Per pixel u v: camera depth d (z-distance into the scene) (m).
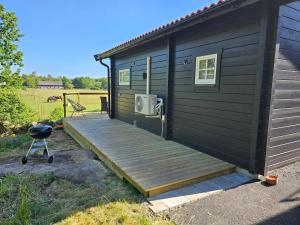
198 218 2.01
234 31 3.13
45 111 11.01
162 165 3.18
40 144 4.14
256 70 2.78
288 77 2.92
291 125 3.15
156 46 5.21
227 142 3.34
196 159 3.46
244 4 2.58
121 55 7.18
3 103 7.92
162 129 5.00
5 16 7.93
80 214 2.09
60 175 3.03
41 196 2.47
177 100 4.50
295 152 3.32
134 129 5.94
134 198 2.41
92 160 3.80
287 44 2.82
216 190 2.57
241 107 3.07
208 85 3.67
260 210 2.13
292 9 2.81
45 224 1.94
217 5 2.75
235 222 1.95
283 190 2.53
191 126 4.12
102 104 9.98
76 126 6.31
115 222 1.96
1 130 7.51
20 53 8.36
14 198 2.44
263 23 2.59
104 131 5.64
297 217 2.01
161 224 1.93
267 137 2.74
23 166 3.58
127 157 3.53
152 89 5.48
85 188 2.68
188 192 2.53
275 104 2.81
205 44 3.69
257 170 2.87
